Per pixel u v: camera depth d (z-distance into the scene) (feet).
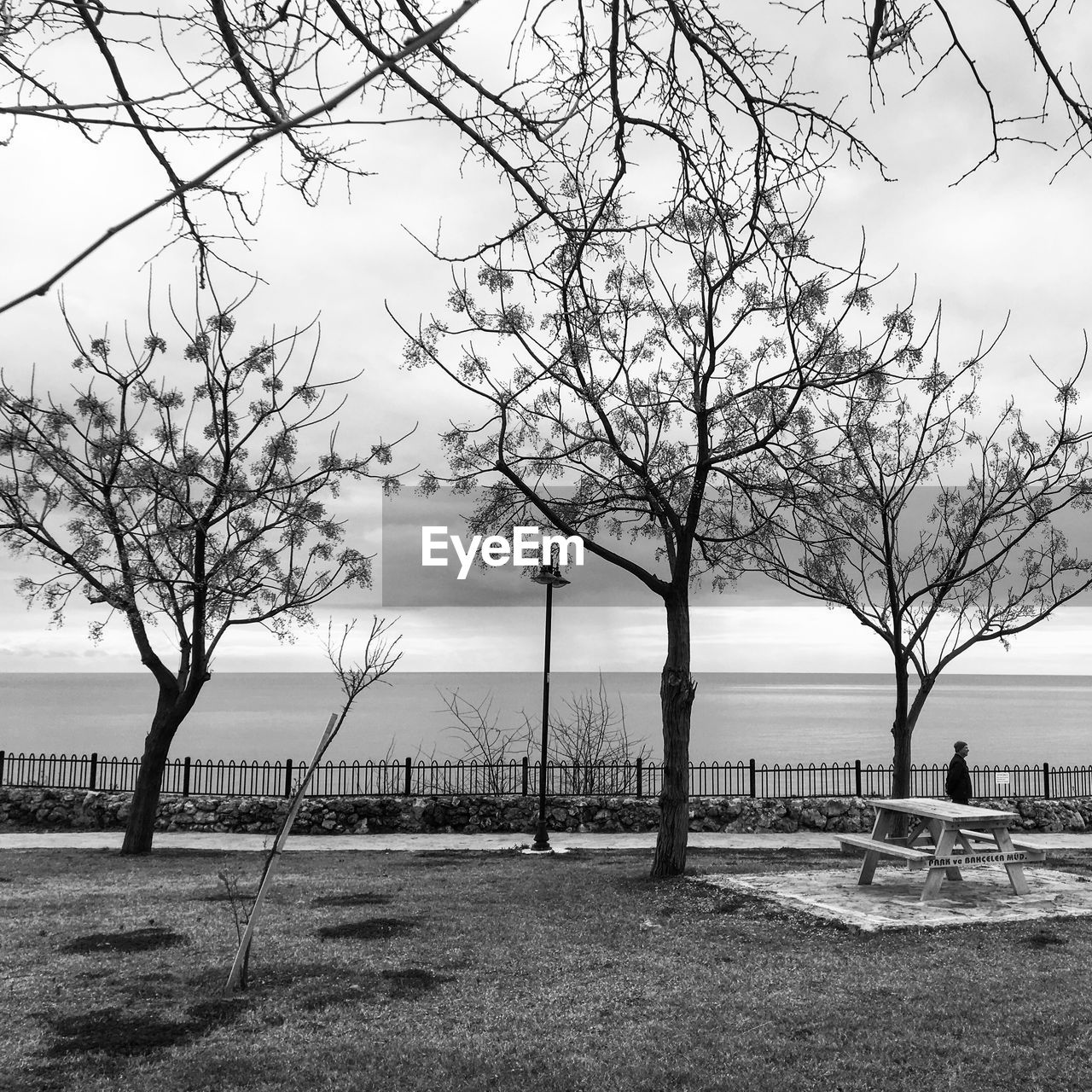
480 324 36.29
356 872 49.01
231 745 216.95
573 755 85.30
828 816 74.69
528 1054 20.31
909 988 24.91
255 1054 20.03
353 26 8.84
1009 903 36.09
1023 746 240.53
